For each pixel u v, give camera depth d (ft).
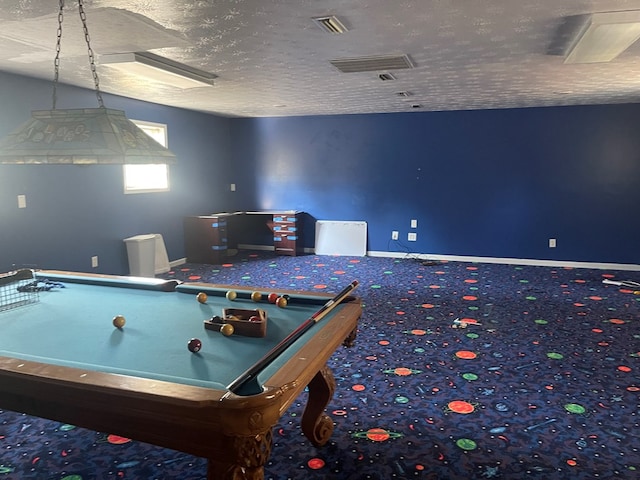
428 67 13.15
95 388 4.56
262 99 19.12
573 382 9.82
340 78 14.74
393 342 12.17
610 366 10.58
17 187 14.37
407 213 23.82
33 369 4.94
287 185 25.67
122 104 18.52
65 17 8.92
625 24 8.85
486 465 7.10
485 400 9.11
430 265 21.80
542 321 13.73
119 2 8.05
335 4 8.25
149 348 5.89
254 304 7.86
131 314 7.34
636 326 13.21
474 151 22.41
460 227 23.09
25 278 9.73
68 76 14.44
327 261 22.97
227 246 25.39
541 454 7.36
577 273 20.18
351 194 24.62
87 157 6.77
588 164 20.95
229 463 4.50
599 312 14.53
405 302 15.76
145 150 7.45
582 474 6.86
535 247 22.09
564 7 8.38
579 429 8.06
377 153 23.91
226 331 6.28
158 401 4.34
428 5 8.29
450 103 20.17
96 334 6.43
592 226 21.25
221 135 25.53
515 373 10.29
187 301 8.07
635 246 20.80
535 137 21.47
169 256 21.80
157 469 7.07
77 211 16.58
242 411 4.16
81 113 7.32
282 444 7.70
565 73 13.91
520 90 16.85
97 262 17.56
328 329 6.24
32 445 7.71
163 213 21.26
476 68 13.29
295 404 9.05
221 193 25.79
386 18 8.96
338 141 24.48
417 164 23.35
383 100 19.35
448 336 12.59
